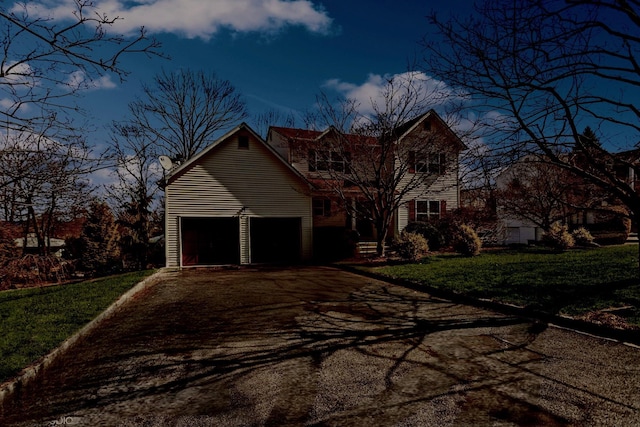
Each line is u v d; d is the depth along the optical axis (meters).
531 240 20.92
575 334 5.85
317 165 19.36
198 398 4.11
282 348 5.62
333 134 17.78
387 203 16.73
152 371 4.92
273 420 3.59
